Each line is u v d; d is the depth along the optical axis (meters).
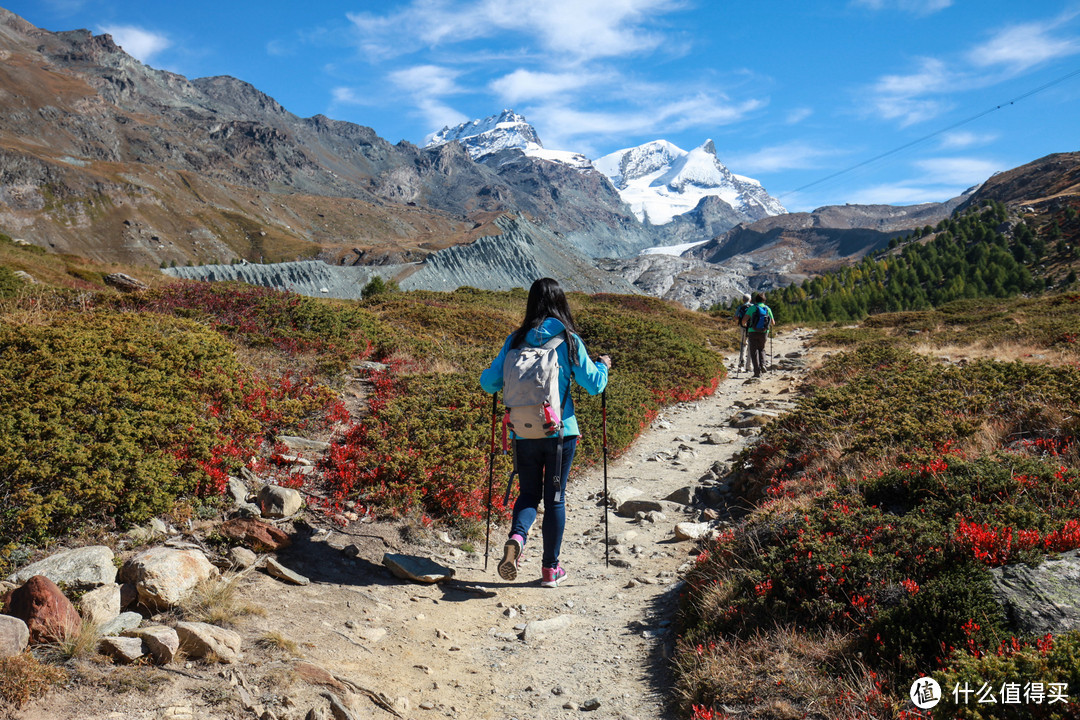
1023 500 4.34
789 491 6.44
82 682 2.85
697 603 4.38
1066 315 21.55
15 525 4.05
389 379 10.62
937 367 10.92
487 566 5.63
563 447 4.75
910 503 4.84
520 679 3.80
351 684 3.34
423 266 172.62
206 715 2.85
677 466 9.62
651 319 27.41
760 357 17.92
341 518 5.65
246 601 3.99
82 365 6.38
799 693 3.19
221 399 7.00
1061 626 2.99
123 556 4.14
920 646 3.22
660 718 3.35
